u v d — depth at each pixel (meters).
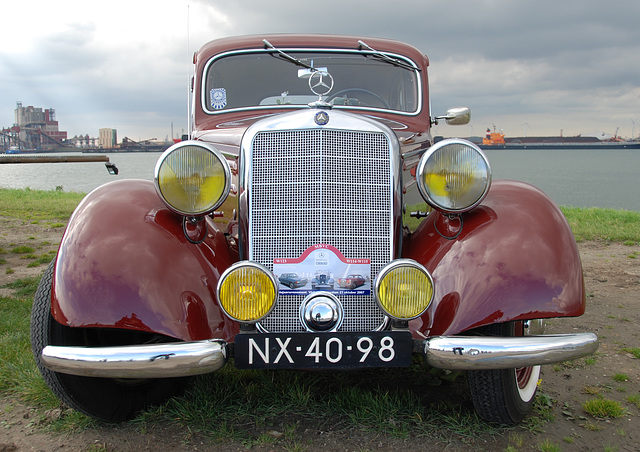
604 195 32.41
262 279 2.06
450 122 3.96
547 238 2.27
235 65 3.76
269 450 2.30
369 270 2.34
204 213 2.30
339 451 2.29
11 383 2.97
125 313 2.10
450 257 2.31
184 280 2.24
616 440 2.42
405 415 2.56
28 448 2.35
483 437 2.42
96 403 2.43
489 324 2.28
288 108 3.71
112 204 2.37
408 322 2.24
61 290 2.14
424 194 2.34
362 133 2.35
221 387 2.80
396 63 3.78
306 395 2.70
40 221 10.03
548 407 2.73
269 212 2.33
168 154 2.25
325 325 2.18
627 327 4.08
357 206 2.34
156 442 2.39
